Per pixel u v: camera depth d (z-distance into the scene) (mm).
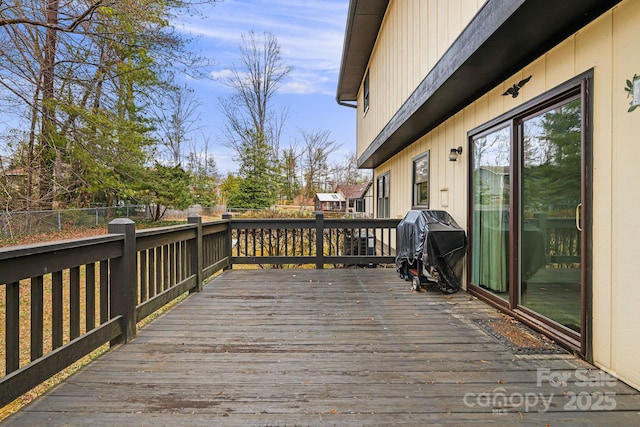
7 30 8250
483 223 4160
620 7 2199
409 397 2027
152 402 1974
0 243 9539
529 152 3252
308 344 2840
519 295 3434
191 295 4453
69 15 8359
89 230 13086
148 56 10633
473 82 3834
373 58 8758
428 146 6059
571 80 2623
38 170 10422
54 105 9578
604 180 2330
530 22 2557
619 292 2221
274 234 8359
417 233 4695
